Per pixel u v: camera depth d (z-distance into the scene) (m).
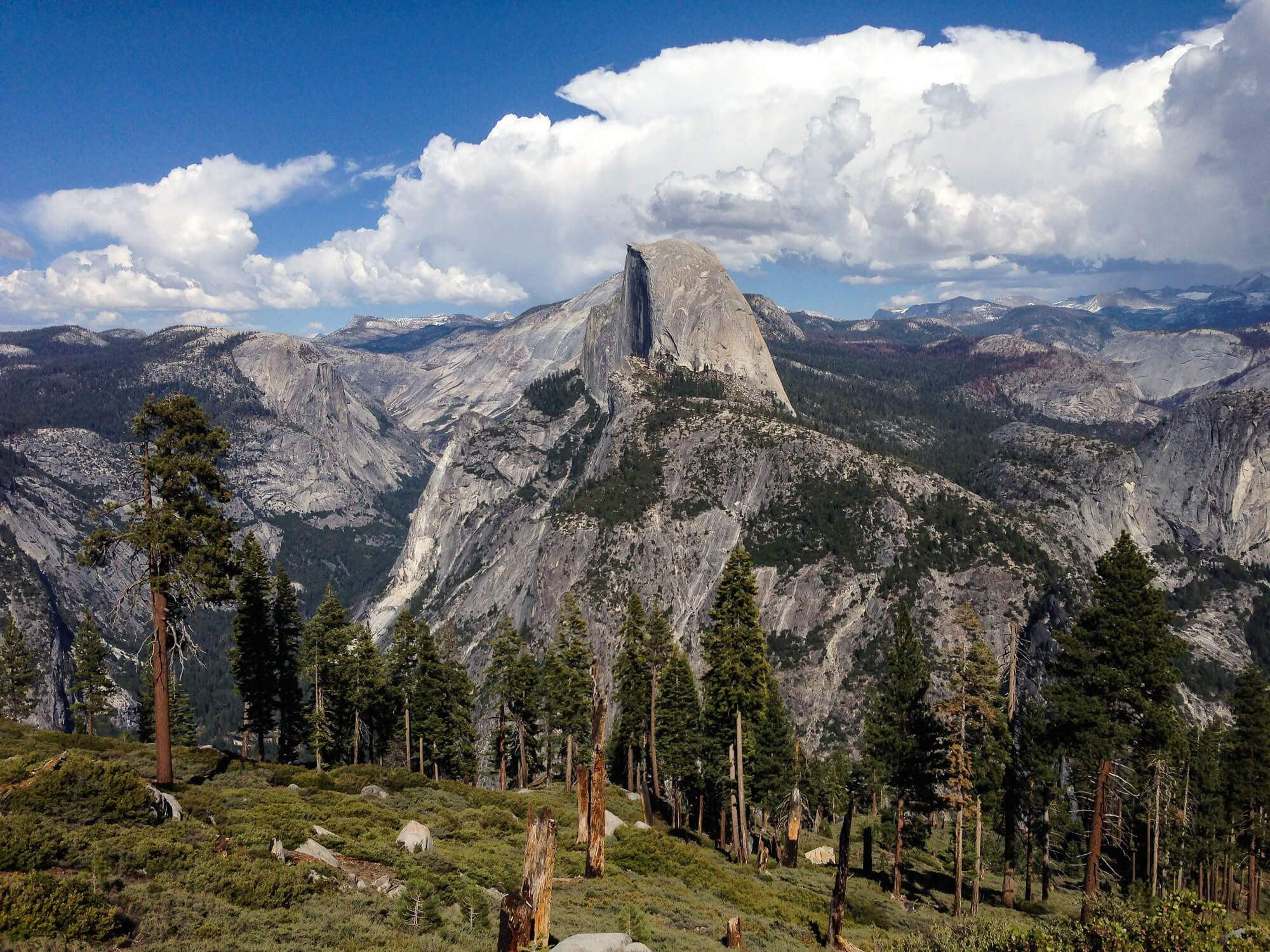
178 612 33.06
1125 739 31.56
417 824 29.20
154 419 33.09
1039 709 49.66
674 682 57.62
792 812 48.09
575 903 24.81
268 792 35.41
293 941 16.19
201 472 32.75
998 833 52.31
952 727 40.66
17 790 20.44
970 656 39.50
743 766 48.25
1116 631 32.16
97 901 14.65
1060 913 45.94
